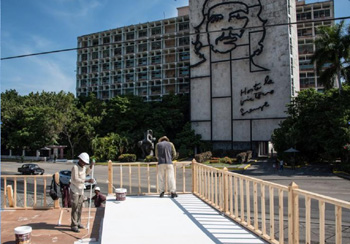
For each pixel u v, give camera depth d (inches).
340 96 1237.7
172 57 2603.3
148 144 1510.8
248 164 1391.5
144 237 214.4
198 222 251.6
